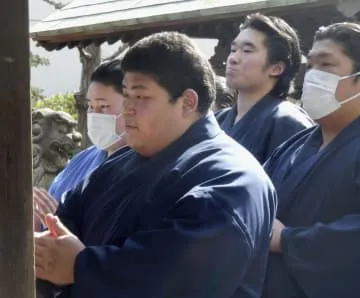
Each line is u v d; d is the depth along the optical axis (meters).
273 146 2.87
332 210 2.36
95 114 2.77
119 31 5.83
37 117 4.34
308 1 4.31
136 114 1.89
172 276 1.67
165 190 1.84
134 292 1.68
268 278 2.39
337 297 2.28
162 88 1.88
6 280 1.47
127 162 2.10
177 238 1.67
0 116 1.44
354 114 2.49
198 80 1.92
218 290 1.69
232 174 1.81
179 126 1.93
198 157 1.87
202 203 1.72
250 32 3.04
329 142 2.49
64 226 1.98
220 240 1.68
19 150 1.47
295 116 2.91
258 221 1.79
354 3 4.19
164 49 1.88
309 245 2.28
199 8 4.94
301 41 4.73
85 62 7.54
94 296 1.70
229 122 3.13
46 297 2.00
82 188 2.19
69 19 6.48
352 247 2.24
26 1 1.45
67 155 4.38
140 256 1.68
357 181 2.33
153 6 5.62
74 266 1.72
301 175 2.46
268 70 3.03
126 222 1.87
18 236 1.48
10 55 1.43
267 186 1.89
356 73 2.48
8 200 1.46
